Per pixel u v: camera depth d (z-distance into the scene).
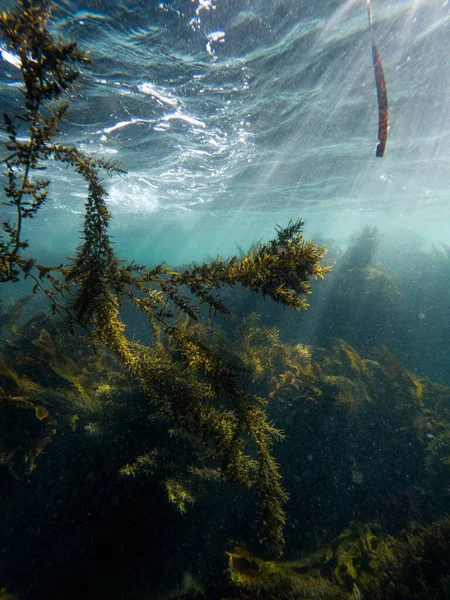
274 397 5.83
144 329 9.21
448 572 3.26
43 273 1.80
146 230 36.09
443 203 26.97
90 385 5.71
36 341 5.96
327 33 6.03
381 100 1.33
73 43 1.65
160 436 4.52
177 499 3.82
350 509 4.92
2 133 9.14
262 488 1.63
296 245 1.84
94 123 9.06
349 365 7.58
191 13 5.30
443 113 9.63
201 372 3.57
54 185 15.15
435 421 6.26
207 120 9.50
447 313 12.14
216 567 4.13
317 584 3.57
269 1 5.15
